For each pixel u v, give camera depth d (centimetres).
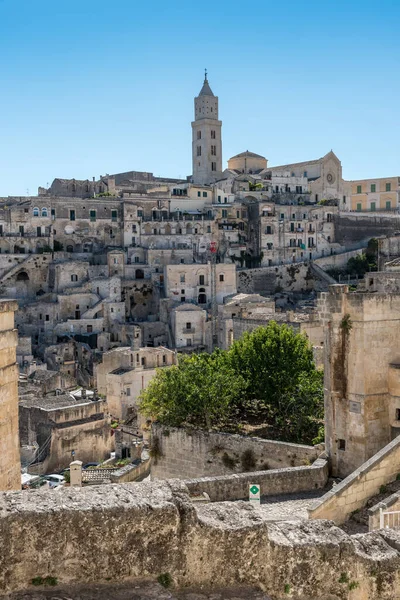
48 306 13175
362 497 2311
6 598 1013
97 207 15350
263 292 15575
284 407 3925
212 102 19738
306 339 4578
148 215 15838
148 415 4209
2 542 1021
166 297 13912
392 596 1299
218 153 19712
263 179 18000
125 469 5156
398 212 17912
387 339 2698
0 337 2277
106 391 8775
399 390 2662
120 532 1079
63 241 15038
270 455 3300
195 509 1158
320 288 15738
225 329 9931
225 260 15938
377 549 1342
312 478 2683
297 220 16638
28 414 6316
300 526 1308
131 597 1055
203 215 16125
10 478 2336
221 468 3547
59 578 1055
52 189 17000
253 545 1171
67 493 1136
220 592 1141
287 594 1208
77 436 6234
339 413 2761
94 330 13062
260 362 4147
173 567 1113
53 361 11150
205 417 3931
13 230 14525
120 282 13862
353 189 18712
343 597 1249
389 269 6800
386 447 2428
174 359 9094
